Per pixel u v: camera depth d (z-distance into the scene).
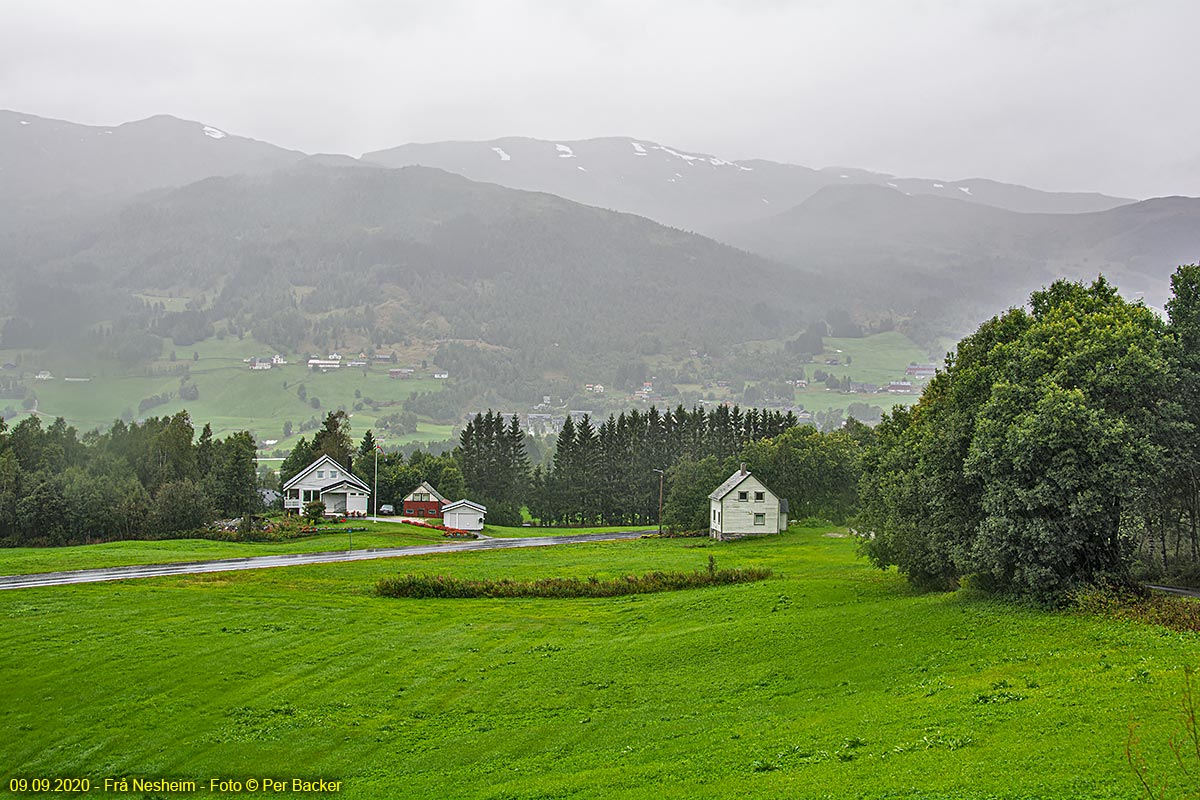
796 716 28.81
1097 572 38.47
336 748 30.14
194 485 113.50
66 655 41.19
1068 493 37.56
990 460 40.38
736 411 170.25
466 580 63.31
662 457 160.62
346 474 141.12
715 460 127.06
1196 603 36.31
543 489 156.12
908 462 52.38
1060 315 45.38
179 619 49.88
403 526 122.75
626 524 155.88
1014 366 43.41
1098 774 18.98
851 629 40.53
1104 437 36.75
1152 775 18.45
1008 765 20.39
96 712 33.62
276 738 31.03
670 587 63.66
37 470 106.75
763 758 24.33
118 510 102.12
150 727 32.12
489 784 25.81
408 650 43.69
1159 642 29.33
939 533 46.72
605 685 36.44
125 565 75.19
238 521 115.62
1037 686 26.62
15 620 48.72
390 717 33.28
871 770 21.66
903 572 52.78
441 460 162.75
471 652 43.38
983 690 26.91
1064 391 38.28
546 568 76.88
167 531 104.69
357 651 43.34
